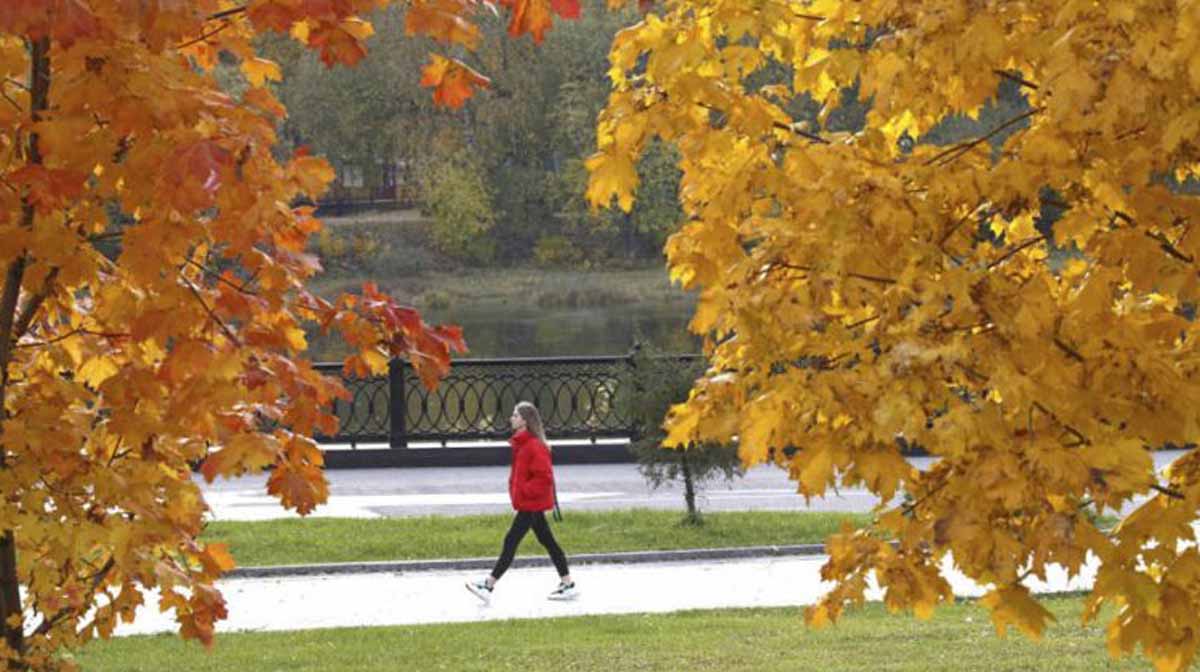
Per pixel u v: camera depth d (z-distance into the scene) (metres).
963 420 8.23
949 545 8.38
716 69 9.71
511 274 127.62
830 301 8.98
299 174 8.98
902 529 8.89
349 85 124.19
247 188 8.30
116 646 23.11
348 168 135.38
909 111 10.06
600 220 127.25
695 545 32.97
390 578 30.55
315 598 28.53
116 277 9.98
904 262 8.84
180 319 8.91
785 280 9.17
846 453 8.66
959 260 9.33
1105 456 8.37
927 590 9.63
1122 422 8.94
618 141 9.70
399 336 9.64
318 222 9.91
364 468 45.84
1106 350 8.79
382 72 121.44
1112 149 8.95
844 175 8.90
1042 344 8.53
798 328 8.65
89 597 10.22
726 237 9.52
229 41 9.95
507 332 97.38
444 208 125.50
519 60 125.00
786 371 8.98
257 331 9.27
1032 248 10.36
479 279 125.75
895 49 9.20
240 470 8.95
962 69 9.29
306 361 9.72
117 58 8.38
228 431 9.88
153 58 8.51
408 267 125.19
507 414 52.53
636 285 121.69
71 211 9.40
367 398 46.38
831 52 9.59
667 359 35.03
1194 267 8.84
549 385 46.91
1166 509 8.56
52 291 9.75
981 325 8.77
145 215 9.20
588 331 97.00
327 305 9.68
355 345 9.64
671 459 34.41
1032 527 8.65
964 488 8.52
